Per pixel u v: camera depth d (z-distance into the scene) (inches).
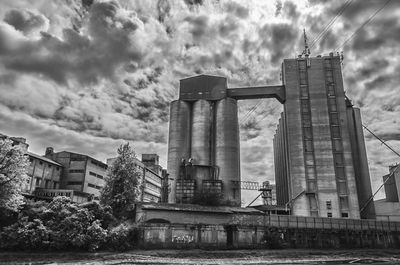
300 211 3129.9
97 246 1674.5
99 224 1763.0
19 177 1733.5
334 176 3193.9
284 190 3828.7
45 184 3070.9
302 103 3506.4
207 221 2096.5
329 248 2187.5
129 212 2105.1
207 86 3784.5
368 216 3253.0
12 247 1550.2
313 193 3186.5
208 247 1932.8
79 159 3326.8
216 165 3432.6
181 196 3105.3
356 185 3331.7
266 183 3449.8
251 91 3750.0
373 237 2310.5
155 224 1891.0
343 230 2266.2
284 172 3828.7
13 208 1653.5
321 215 3088.1
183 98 3796.8
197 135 3582.7
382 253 2073.1
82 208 1796.3
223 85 3777.1
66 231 1654.8
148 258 1619.1
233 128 3560.5
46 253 1565.0
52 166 3174.2
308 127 3415.4
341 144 3324.3
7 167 1702.8
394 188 3403.1
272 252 1923.0
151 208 2026.3
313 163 3284.9
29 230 1576.0
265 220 2151.8
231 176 3356.3
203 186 3127.5
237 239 2017.7
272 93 3686.0
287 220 2194.9
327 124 3363.7
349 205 3120.1
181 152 3548.2
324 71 3577.8
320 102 3440.0
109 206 1953.7
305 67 3619.6
